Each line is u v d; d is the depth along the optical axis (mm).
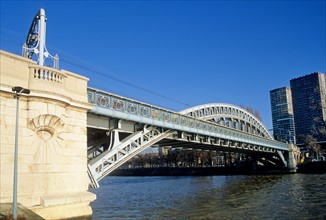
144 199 34750
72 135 18094
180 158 124062
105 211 25594
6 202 14602
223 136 41500
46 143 16625
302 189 39812
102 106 22312
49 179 16422
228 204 28375
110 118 23922
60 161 17125
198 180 71625
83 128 18938
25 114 15961
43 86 16516
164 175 117250
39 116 16188
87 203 17688
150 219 21266
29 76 16406
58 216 16062
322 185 44250
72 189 17547
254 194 36406
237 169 97625
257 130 84625
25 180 15422
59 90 17281
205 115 56875
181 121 31625
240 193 38188
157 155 145750
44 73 16906
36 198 15672
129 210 25969
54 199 15945
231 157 114000
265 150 72438
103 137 25703
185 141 34625
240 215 22344
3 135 14969
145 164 152750
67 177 17375
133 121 25328
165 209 26062
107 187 58188
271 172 91250
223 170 101125
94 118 22703
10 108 15414
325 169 83625
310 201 28422
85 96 19516
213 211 24359
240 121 76188
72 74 18703
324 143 114062
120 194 42000
